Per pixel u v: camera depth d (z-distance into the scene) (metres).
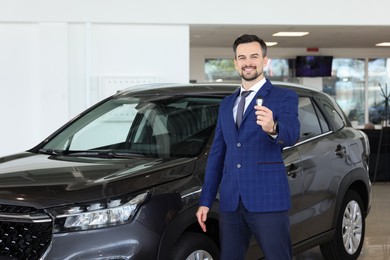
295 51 15.14
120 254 2.83
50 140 4.24
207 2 8.17
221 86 4.27
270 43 13.48
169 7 8.09
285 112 2.90
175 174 3.22
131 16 8.01
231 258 3.12
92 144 4.10
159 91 4.30
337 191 4.45
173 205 3.07
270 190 2.97
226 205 3.06
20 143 7.95
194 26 8.61
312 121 4.41
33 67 7.94
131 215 2.90
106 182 2.99
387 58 15.55
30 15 7.80
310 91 4.63
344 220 4.68
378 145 10.25
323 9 8.45
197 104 3.96
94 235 2.82
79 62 8.02
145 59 8.16
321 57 15.09
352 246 4.79
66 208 2.83
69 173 3.22
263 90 2.99
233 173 3.02
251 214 2.99
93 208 2.84
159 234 2.96
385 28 9.42
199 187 3.25
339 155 4.50
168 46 8.19
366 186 4.91
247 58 2.99
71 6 7.88
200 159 3.44
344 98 15.62
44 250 2.79
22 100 7.94
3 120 7.93
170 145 3.75
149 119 4.02
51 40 7.88
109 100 4.41
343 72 15.54
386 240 5.86
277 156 3.01
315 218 4.20
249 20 8.28
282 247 3.02
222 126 3.10
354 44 13.81
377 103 15.69
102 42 8.07
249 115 2.99
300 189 3.98
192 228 3.32
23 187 2.98
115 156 3.74
